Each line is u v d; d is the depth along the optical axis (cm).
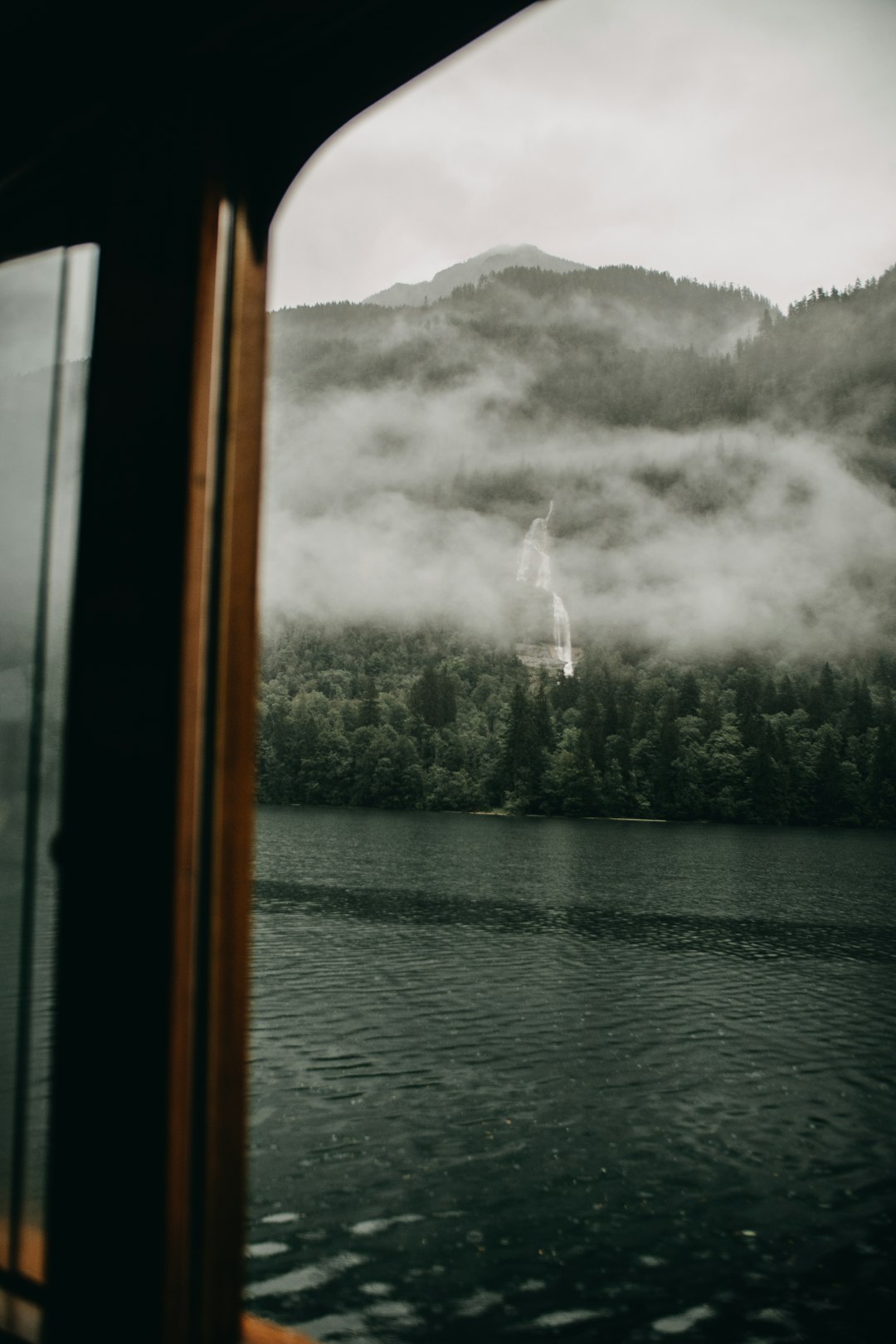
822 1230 1212
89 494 195
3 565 237
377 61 182
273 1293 1002
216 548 183
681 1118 1672
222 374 186
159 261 189
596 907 4716
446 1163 1414
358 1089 1772
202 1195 175
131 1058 176
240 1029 185
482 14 170
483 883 5625
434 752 13825
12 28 208
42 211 230
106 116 201
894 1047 2217
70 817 190
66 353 227
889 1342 930
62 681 218
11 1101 217
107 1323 175
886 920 4512
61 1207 184
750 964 3328
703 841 9281
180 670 175
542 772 12250
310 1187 1302
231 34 175
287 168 201
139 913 177
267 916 4109
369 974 2942
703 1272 1085
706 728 13438
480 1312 976
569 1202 1281
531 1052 2089
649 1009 2594
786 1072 1991
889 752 11994
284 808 12331
